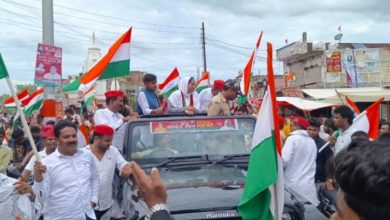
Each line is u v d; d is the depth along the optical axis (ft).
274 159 12.78
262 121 13.15
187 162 18.63
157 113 23.21
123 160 18.85
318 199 21.25
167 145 19.36
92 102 52.13
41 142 33.06
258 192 12.61
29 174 18.07
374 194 3.58
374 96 69.36
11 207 15.99
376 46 131.75
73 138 17.08
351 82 110.93
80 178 17.20
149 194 5.66
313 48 120.88
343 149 4.03
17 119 45.98
